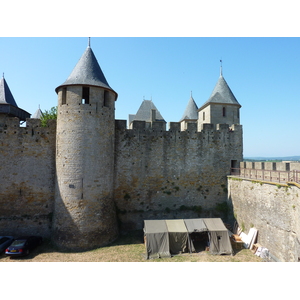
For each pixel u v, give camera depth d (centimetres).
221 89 2427
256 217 1445
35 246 1359
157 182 1766
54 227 1423
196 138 1856
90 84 1405
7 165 1535
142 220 1705
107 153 1488
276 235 1252
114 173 1689
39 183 1574
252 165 1650
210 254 1329
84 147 1387
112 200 1559
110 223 1476
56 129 1575
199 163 1848
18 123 1562
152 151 1770
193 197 1817
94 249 1352
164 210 1756
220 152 1891
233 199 1753
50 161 1600
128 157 1722
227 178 1869
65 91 1465
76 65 1504
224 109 2344
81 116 1395
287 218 1176
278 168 1380
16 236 1505
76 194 1365
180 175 1809
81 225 1353
